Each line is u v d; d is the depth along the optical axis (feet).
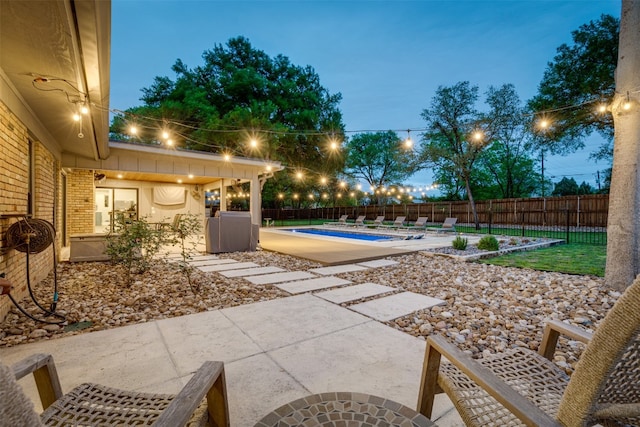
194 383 3.30
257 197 37.01
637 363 2.42
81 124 15.01
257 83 57.21
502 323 9.65
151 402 3.93
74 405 3.83
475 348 7.98
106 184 39.34
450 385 4.13
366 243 29.96
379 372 6.56
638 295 2.14
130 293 12.73
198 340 8.14
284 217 81.61
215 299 11.96
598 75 38.93
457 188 86.12
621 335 2.22
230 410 5.33
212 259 21.50
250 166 36.40
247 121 46.37
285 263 19.89
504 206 52.80
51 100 12.61
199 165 33.68
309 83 68.44
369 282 14.73
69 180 27.94
